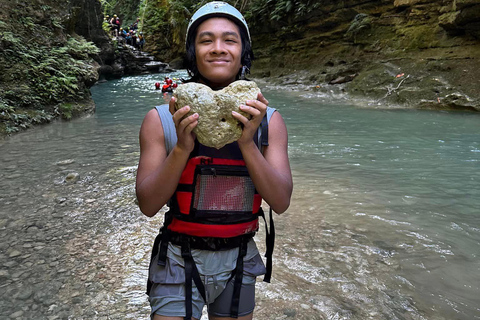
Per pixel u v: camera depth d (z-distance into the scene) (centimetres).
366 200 375
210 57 134
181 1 2434
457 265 260
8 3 927
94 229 322
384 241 294
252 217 136
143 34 2691
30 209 363
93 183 434
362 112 915
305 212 350
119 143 624
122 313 217
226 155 132
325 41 1459
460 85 941
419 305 220
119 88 1546
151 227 325
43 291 237
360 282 243
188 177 129
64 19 1079
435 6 1080
